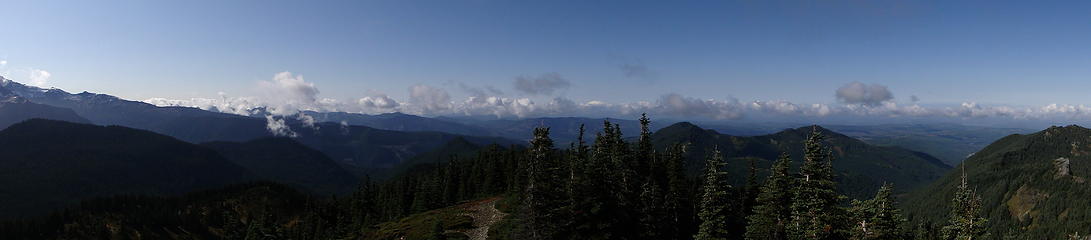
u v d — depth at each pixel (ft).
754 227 155.22
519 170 294.46
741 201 222.89
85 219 610.24
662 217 177.99
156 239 612.70
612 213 156.15
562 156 279.90
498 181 398.83
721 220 160.25
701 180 252.62
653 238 172.76
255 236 392.88
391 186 537.65
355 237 339.57
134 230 613.93
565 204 153.07
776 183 152.05
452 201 397.60
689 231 204.03
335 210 540.52
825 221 138.21
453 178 452.76
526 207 155.84
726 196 168.45
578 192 151.84
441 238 224.33
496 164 404.77
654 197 178.29
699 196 210.18
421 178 509.35
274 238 395.96
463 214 286.66
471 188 415.03
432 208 386.11
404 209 422.41
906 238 133.08
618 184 167.43
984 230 115.85
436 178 407.23
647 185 177.06
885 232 124.26
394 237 271.49
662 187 220.23
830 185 137.08
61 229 582.76
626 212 163.12
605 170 170.19
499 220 254.27
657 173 232.32
